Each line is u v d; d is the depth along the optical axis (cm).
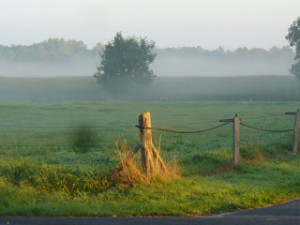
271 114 5234
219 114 5503
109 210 1331
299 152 2422
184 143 2733
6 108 6431
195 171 1881
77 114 5675
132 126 4109
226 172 1911
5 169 1623
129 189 1514
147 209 1345
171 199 1447
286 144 2494
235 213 1353
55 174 1580
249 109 6341
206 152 2172
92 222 1234
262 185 1692
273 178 1822
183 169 1867
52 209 1327
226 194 1531
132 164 1587
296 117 2400
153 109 6512
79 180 1555
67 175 1570
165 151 2344
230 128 3928
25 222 1229
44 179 1545
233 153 1986
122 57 12506
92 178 1572
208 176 1819
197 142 2789
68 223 1223
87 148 2527
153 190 1512
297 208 1416
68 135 3359
